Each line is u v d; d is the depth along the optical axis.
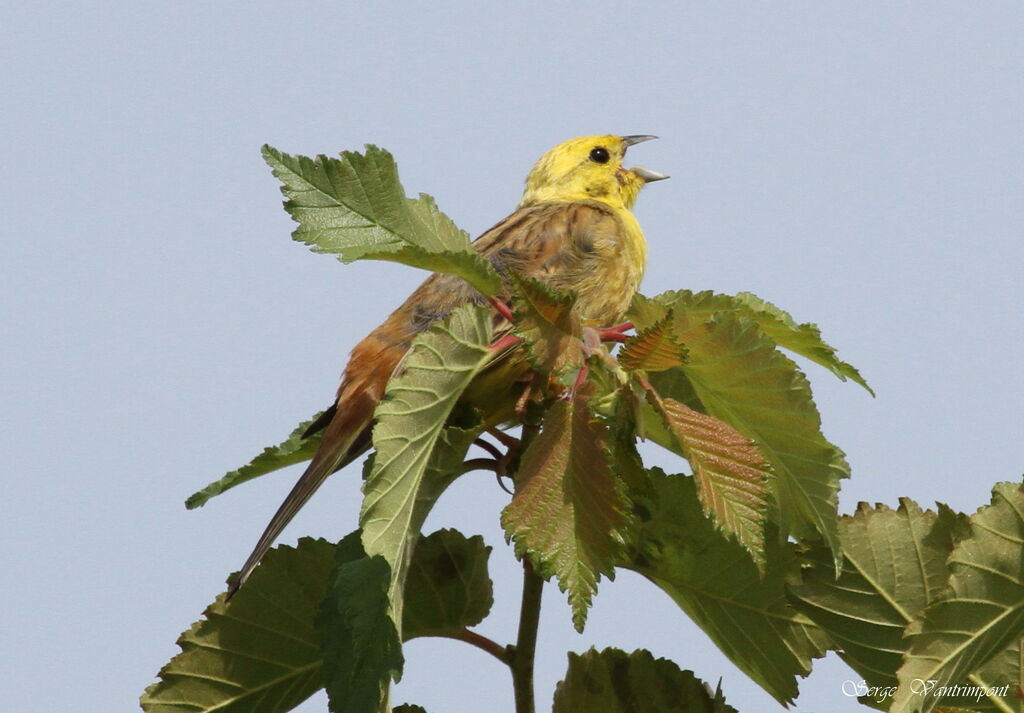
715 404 6.38
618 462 5.74
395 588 5.50
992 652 6.20
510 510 5.51
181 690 6.67
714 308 6.48
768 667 6.94
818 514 6.23
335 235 5.65
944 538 6.54
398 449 5.45
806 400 6.02
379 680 5.40
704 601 6.93
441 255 5.64
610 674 7.02
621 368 5.77
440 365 5.64
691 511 6.66
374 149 5.74
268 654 6.72
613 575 5.46
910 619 6.56
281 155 5.68
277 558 6.65
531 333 5.72
